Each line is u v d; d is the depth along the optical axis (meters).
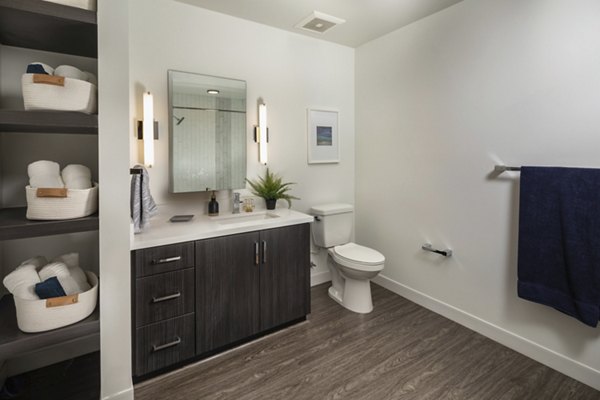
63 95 1.34
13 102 1.64
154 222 2.14
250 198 2.59
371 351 2.03
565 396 1.64
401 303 2.71
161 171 2.23
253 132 2.60
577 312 1.65
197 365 1.90
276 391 1.68
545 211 1.77
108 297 1.48
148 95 2.06
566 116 1.73
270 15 2.45
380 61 2.92
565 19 1.71
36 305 1.29
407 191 2.74
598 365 1.67
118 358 1.53
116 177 1.48
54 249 1.79
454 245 2.38
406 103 2.70
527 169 1.85
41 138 1.72
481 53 2.12
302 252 2.34
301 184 2.94
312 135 2.96
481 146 2.16
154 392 1.67
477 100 2.17
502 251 2.07
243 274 2.05
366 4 2.28
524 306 1.97
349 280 2.61
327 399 1.62
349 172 3.28
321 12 2.41
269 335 2.22
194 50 2.29
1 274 1.66
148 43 2.12
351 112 3.24
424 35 2.50
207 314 1.91
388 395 1.65
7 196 1.66
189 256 1.83
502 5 1.99
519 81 1.93
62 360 1.85
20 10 1.22
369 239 3.17
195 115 2.29
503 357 1.96
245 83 2.50
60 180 1.47
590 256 1.60
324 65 3.00
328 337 2.20
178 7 2.22
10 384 1.64
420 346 2.08
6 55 1.61
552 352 1.85
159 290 1.74
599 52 1.59
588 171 1.61
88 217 1.45
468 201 2.26
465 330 2.28
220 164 2.41
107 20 1.41
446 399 1.62
